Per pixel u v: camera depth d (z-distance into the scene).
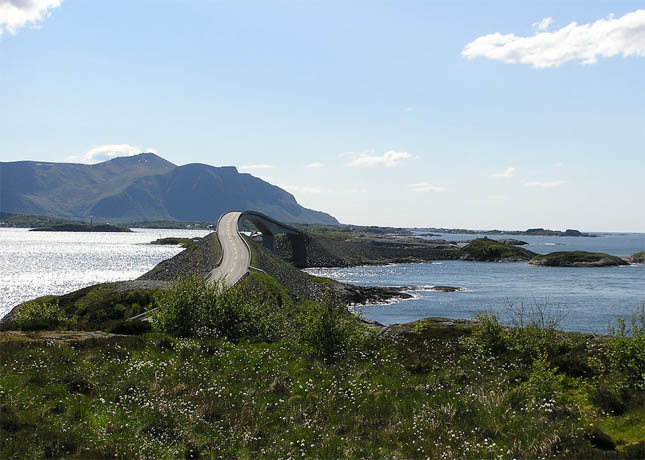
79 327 38.66
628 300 101.38
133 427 13.27
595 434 12.44
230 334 29.77
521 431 13.07
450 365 20.45
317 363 20.22
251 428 13.59
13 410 13.30
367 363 20.67
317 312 23.45
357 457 11.87
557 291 120.25
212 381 17.38
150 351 21.50
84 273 164.62
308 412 14.96
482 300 105.19
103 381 17.19
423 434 13.08
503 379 18.09
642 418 13.55
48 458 10.88
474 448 12.04
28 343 21.75
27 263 198.12
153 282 76.06
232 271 93.19
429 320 45.19
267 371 18.91
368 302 103.25
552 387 16.25
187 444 12.52
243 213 189.12
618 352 17.38
